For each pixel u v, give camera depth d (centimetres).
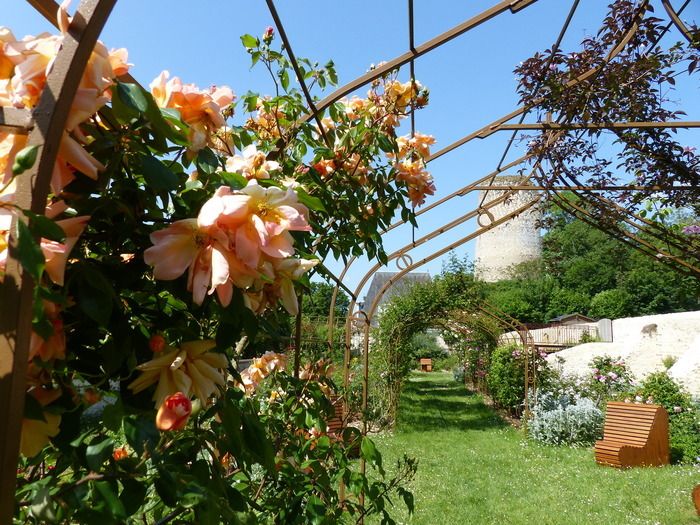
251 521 99
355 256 221
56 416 71
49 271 62
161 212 87
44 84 64
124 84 74
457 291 1188
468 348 1866
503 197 491
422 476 736
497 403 1448
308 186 191
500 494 656
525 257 3922
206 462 94
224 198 72
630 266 2991
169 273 72
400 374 1191
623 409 834
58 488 75
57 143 60
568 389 1180
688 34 254
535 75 316
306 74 199
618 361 1183
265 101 195
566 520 559
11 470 54
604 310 3053
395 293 1274
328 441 200
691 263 483
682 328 1141
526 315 3319
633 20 284
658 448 796
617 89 307
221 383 82
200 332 98
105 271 81
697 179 392
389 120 214
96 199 78
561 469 788
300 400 205
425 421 1233
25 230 53
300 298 183
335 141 219
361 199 209
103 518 70
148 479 83
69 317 79
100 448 74
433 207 445
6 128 60
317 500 153
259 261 76
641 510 584
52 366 69
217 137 154
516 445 970
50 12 89
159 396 76
